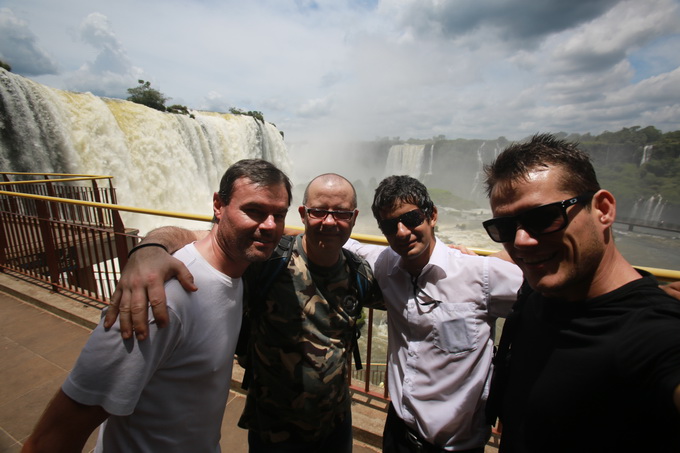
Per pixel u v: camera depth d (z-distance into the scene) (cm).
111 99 1783
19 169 1278
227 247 116
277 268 147
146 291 97
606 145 10369
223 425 239
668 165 8831
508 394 112
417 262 159
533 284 100
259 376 154
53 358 303
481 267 154
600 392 84
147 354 95
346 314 157
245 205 111
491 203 109
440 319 154
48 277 454
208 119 2611
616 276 92
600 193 92
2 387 266
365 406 254
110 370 93
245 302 153
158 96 2784
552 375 94
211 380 114
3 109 1202
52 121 1350
